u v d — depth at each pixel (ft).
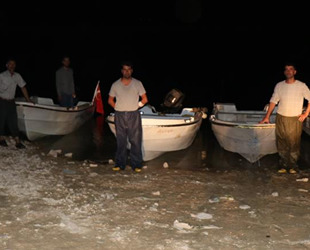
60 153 32.55
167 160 31.45
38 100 41.70
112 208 20.70
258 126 30.22
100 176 25.82
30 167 27.17
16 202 21.04
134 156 27.37
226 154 33.19
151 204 21.42
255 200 22.33
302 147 35.45
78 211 20.18
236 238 17.89
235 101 65.16
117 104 26.71
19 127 35.88
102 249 16.72
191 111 36.45
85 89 71.10
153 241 17.43
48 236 17.63
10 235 17.62
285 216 20.24
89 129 41.52
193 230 18.52
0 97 31.45
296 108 26.48
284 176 26.71
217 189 24.03
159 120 30.14
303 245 17.37
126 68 26.23
